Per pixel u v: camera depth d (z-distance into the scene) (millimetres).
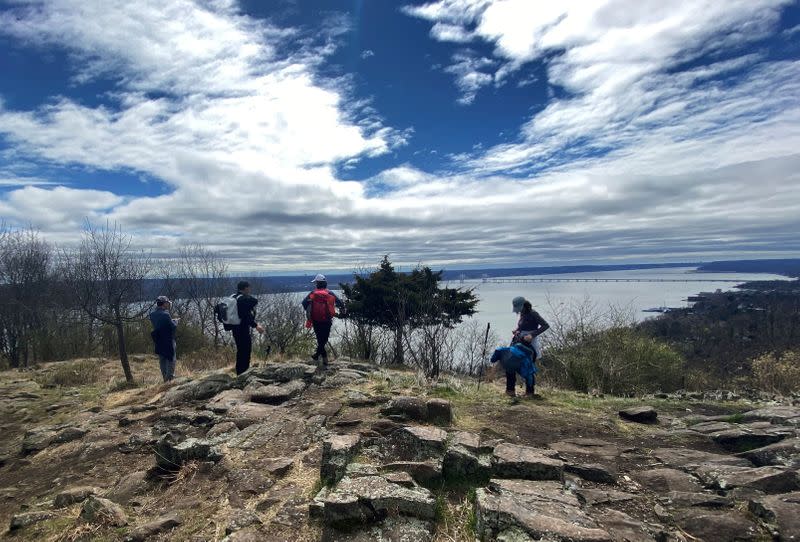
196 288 23906
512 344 7781
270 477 4512
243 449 5250
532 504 3527
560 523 3180
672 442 5160
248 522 3729
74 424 7551
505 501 3533
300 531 3582
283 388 7684
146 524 3920
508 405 6785
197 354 15602
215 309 9398
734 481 3840
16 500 5082
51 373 12672
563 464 4184
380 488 3770
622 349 11766
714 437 5156
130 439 6359
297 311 15781
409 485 3936
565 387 10727
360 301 16094
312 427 5793
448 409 5832
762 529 3205
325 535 3482
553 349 12297
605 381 10328
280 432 5699
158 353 10352
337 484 4047
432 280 17406
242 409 6773
